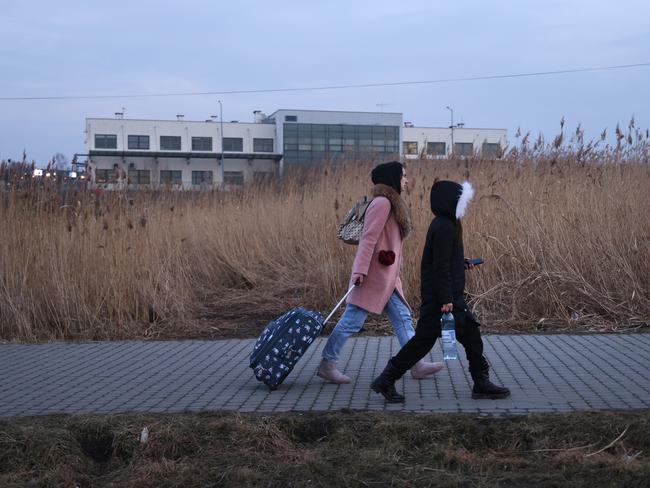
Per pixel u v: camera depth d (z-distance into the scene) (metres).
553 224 10.31
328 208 12.69
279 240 12.94
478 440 5.28
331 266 10.57
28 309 9.80
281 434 5.42
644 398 5.94
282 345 6.56
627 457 4.87
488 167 12.67
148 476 4.98
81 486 4.97
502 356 7.70
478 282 10.15
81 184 11.34
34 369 7.72
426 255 6.09
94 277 10.03
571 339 8.56
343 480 4.79
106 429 5.50
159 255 10.80
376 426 5.35
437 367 6.86
